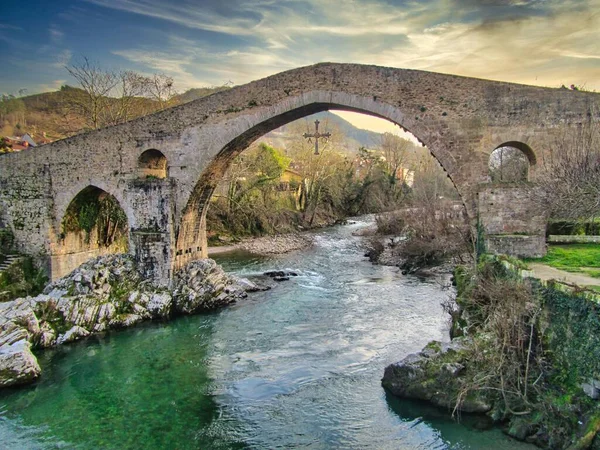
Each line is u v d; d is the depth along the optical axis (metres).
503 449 10.18
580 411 9.91
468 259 25.16
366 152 78.25
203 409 12.88
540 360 11.38
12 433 11.90
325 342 17.31
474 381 11.42
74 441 11.48
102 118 37.94
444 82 19.33
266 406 12.89
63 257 25.19
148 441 11.38
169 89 40.34
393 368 13.12
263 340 17.91
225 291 23.16
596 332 9.95
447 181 57.34
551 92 18.33
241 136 22.09
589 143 16.73
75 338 18.50
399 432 11.28
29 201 24.89
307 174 53.44
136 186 22.67
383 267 31.19
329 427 11.71
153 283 22.39
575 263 15.75
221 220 43.88
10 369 14.56
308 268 31.28
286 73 21.08
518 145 19.45
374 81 20.00
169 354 16.95
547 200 16.64
